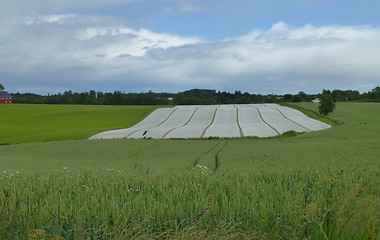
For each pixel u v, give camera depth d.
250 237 4.14
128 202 5.47
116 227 4.38
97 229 4.42
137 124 88.56
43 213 4.88
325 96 92.44
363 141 38.97
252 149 37.66
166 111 102.06
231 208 5.10
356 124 76.00
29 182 8.05
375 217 4.18
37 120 99.75
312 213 4.40
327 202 4.98
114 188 7.10
